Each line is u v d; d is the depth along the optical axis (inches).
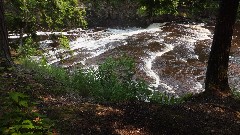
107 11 1079.6
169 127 251.3
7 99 204.1
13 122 173.9
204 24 1104.2
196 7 408.2
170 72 650.8
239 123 282.5
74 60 723.4
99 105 274.1
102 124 235.5
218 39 349.1
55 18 629.0
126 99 305.6
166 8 395.5
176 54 767.1
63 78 355.6
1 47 321.1
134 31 1027.9
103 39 921.5
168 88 573.6
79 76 335.0
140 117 261.0
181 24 1093.8
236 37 912.3
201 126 263.3
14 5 592.1
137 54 761.0
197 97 358.6
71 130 216.2
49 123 197.2
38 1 601.6
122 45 846.5
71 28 1007.6
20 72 315.6
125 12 1085.8
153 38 912.9
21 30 607.5
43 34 890.7
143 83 327.3
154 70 658.2
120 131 230.8
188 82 605.0
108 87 317.7
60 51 784.3
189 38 915.4
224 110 310.2
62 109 245.6
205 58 741.3
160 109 288.4
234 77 618.2
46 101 255.6
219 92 353.7
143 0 394.3
